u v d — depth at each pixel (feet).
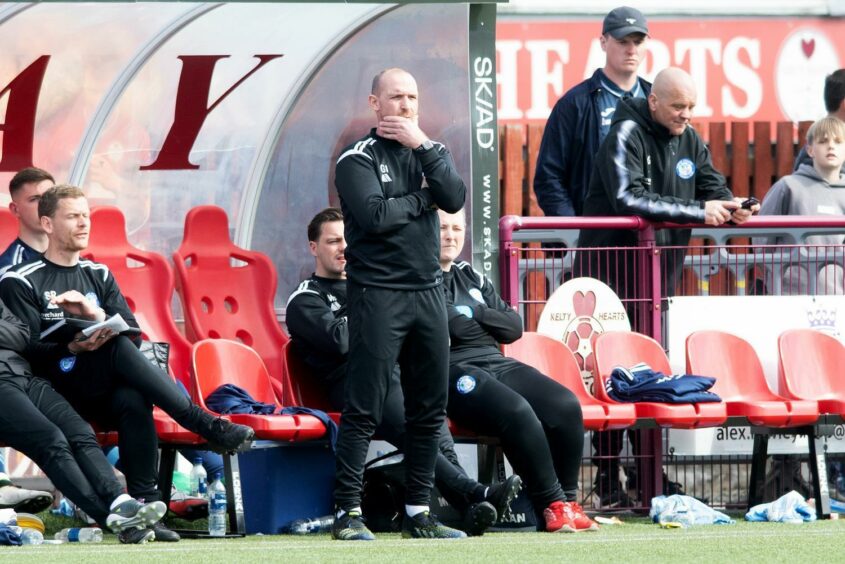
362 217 76.33
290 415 85.87
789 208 112.06
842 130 111.14
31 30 110.73
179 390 82.33
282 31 113.80
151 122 114.93
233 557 68.23
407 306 77.56
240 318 104.47
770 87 166.91
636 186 100.42
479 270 102.89
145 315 99.35
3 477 88.17
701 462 102.73
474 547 73.05
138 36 112.98
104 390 81.82
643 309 100.89
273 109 115.96
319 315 90.27
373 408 78.33
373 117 115.03
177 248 115.85
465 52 105.70
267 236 116.37
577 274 101.76
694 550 71.72
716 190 104.58
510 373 89.15
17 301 84.53
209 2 100.58
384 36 111.14
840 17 167.22
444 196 77.00
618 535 81.10
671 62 165.89
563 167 113.09
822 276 104.22
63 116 112.68
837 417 96.94
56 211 85.61
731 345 100.22
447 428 86.53
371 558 67.67
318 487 90.22
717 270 104.17
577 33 163.84
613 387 95.45
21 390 80.38
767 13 166.71
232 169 116.47
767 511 93.71
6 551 72.02
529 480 85.30
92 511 78.43
